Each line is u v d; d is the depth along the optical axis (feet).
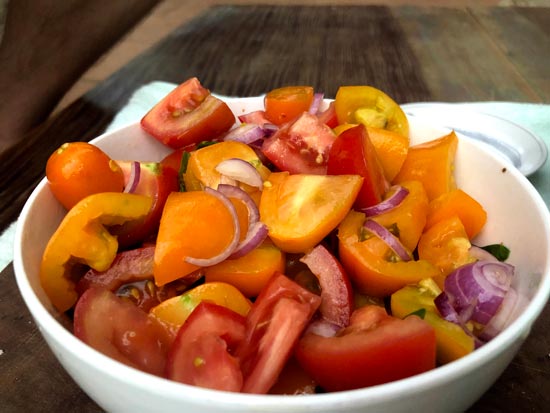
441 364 0.55
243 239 0.62
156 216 0.69
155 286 0.62
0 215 0.89
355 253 0.62
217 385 0.47
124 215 0.62
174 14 2.31
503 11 1.94
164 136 0.81
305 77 1.43
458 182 0.78
